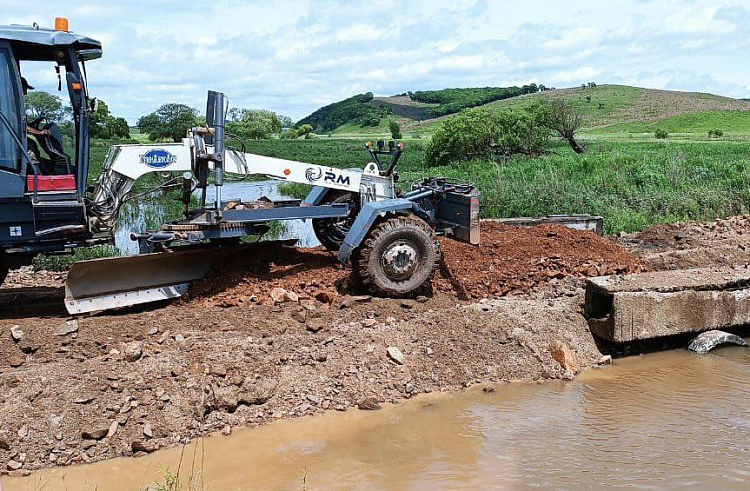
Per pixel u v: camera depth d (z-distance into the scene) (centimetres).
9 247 684
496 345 723
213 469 521
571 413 620
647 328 763
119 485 499
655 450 549
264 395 607
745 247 1082
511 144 3127
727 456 538
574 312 800
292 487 497
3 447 523
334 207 825
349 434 578
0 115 655
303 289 793
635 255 1042
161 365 610
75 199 694
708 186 1712
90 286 727
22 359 616
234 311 725
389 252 783
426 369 678
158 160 744
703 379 705
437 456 542
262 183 2542
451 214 912
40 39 662
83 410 558
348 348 677
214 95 749
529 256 928
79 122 696
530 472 517
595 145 3853
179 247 810
